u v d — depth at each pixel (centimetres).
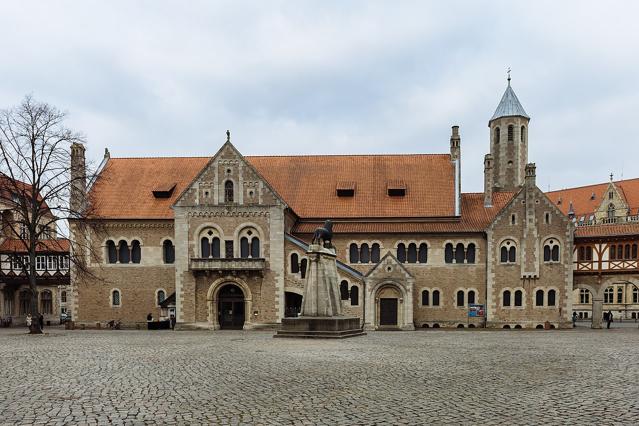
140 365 2114
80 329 5125
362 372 1900
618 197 9562
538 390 1571
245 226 4922
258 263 4816
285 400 1425
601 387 1623
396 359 2281
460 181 5600
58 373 1912
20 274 6062
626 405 1374
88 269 5275
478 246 5256
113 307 5331
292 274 4903
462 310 5253
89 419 1230
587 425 1180
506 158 7000
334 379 1748
